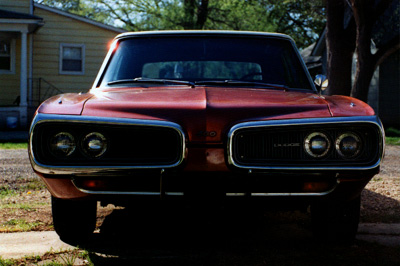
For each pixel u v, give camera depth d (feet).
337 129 9.00
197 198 9.02
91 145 8.95
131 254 10.32
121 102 9.61
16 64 60.80
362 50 44.42
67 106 9.45
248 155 9.00
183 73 12.41
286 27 115.75
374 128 8.98
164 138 9.01
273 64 12.63
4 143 38.11
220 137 8.94
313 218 11.27
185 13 92.43
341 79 46.47
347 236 10.68
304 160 8.98
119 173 8.93
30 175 21.62
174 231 12.31
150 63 12.61
